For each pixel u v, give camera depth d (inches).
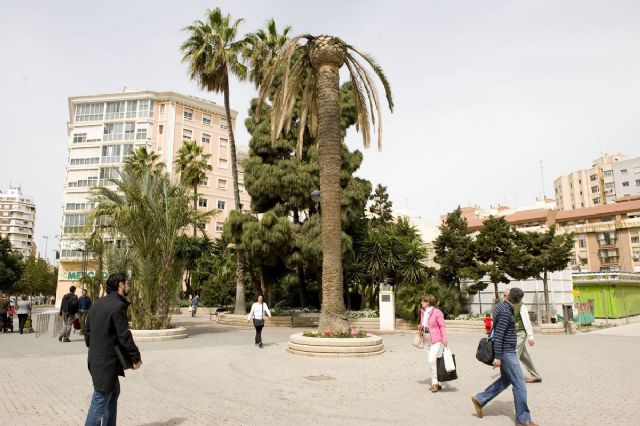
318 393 290.4
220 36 988.6
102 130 2297.0
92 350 175.6
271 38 1077.1
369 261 911.7
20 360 416.2
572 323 796.6
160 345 556.1
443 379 292.5
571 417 233.1
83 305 682.2
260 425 216.5
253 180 962.7
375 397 279.6
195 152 1604.3
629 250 2479.1
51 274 3326.8
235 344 568.4
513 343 222.8
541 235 783.7
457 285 909.8
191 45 987.9
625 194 3422.7
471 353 498.6
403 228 1019.9
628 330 852.6
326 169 538.0
